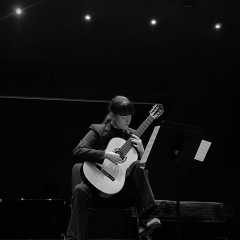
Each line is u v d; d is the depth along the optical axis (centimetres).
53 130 460
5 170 444
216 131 473
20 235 403
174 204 381
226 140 467
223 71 482
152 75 484
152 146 256
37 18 424
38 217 407
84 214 246
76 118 466
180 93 482
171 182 459
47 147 455
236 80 477
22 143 453
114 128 291
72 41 458
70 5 405
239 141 458
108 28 446
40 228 406
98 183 260
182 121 477
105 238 421
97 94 472
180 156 273
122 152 273
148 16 427
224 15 421
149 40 467
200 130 268
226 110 475
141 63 483
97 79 477
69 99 465
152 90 481
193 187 458
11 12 413
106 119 296
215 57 482
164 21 436
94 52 471
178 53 482
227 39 460
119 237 420
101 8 412
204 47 474
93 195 264
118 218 425
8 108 458
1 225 403
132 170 268
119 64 480
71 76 472
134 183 263
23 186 443
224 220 384
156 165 274
